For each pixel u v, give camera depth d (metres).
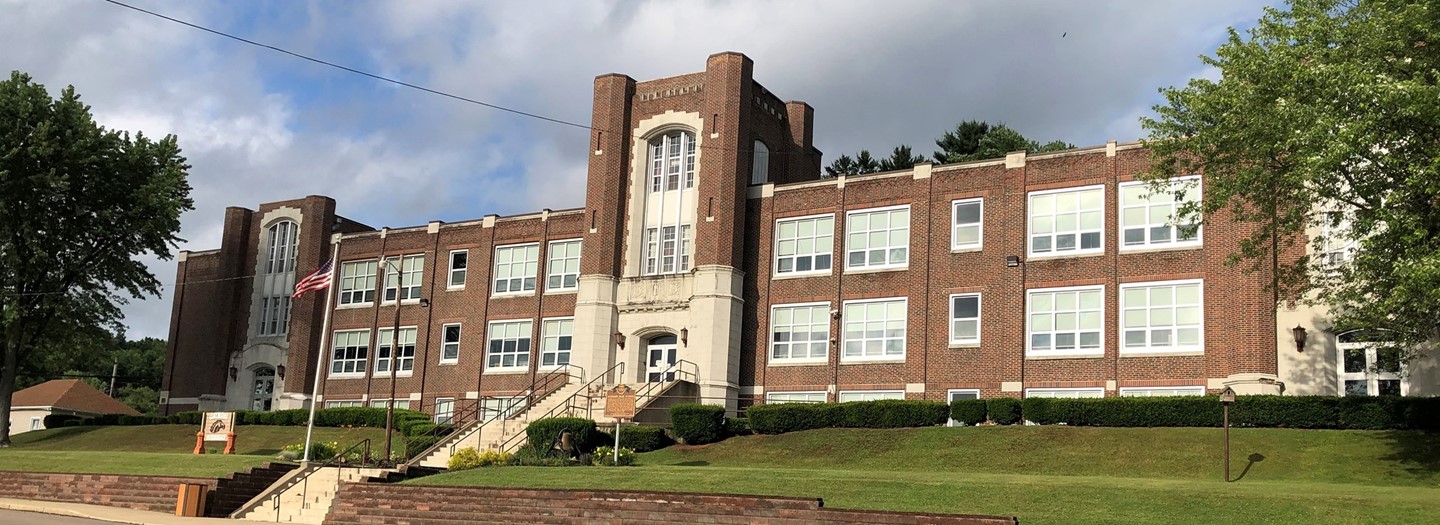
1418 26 25.39
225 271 64.88
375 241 60.28
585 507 25.39
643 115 50.81
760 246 48.16
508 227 55.97
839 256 46.25
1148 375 39.44
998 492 25.06
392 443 46.38
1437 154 24.59
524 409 44.75
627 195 50.34
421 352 56.91
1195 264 39.41
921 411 38.03
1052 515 22.98
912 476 27.89
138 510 31.33
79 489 33.56
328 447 40.88
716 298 46.47
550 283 53.94
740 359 47.25
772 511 23.48
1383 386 35.72
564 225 54.16
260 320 63.28
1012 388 41.56
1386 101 24.61
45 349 58.44
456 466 34.66
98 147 55.78
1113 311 40.50
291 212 63.22
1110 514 22.88
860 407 38.88
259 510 31.55
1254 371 37.31
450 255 57.47
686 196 49.28
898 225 45.47
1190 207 31.38
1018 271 42.41
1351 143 25.02
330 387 59.38
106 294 58.12
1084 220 41.78
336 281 61.03
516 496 26.34
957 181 44.50
